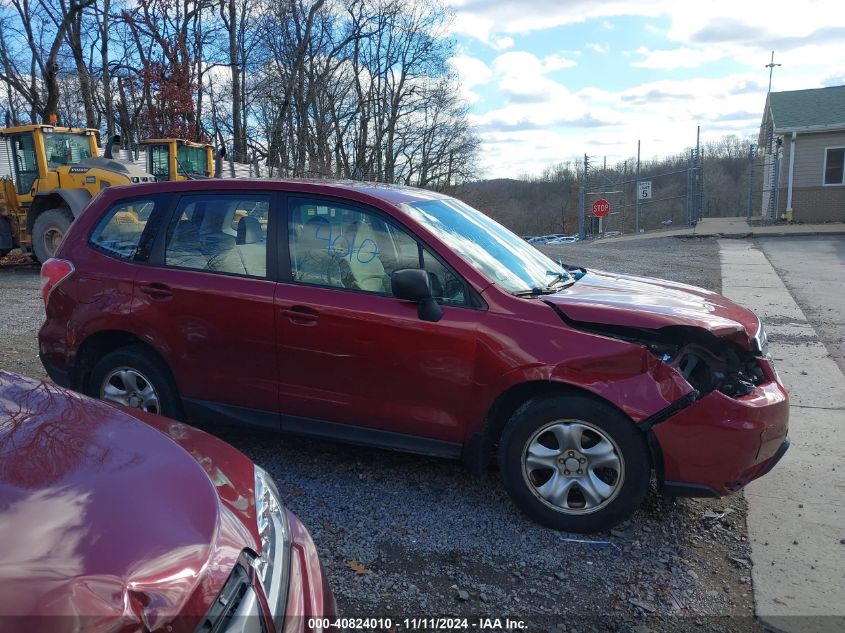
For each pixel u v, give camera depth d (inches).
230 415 168.7
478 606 120.9
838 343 311.0
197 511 79.2
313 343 156.9
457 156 1579.7
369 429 157.5
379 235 158.1
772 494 164.9
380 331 151.5
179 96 1210.0
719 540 144.4
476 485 166.1
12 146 568.1
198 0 1268.5
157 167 661.9
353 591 123.9
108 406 106.2
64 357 182.2
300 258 162.6
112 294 176.1
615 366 138.0
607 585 127.8
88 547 68.4
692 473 136.5
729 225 1007.6
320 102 1339.8
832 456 186.7
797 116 1042.1
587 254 671.1
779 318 365.1
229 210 171.2
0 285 482.3
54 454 85.0
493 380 144.7
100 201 187.6
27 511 72.2
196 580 69.4
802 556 137.6
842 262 598.5
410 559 134.5
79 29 1213.1
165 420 111.3
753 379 150.9
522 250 179.2
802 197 1027.3
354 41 1400.1
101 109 1296.8
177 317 169.0
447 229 162.6
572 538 143.1
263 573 79.3
